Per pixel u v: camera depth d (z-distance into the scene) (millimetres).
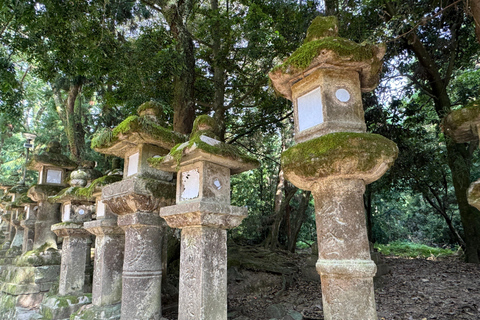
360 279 2217
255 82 9352
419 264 8531
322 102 2500
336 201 2361
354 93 2568
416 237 17594
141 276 3396
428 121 10508
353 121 2500
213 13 7480
